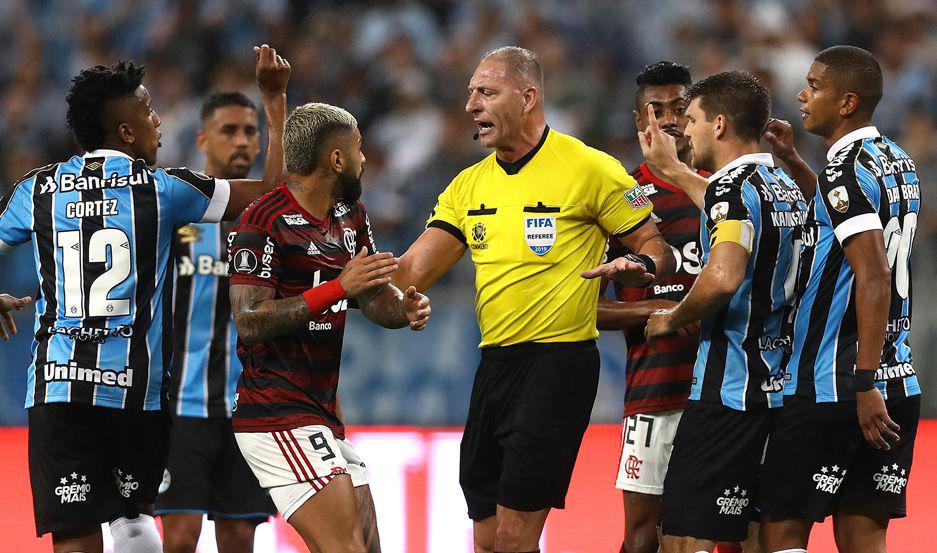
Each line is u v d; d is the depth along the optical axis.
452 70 45.38
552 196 17.25
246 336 15.70
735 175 17.05
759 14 47.41
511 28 46.31
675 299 19.38
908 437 17.64
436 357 34.00
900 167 17.44
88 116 17.16
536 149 17.47
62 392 16.52
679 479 17.42
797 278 17.31
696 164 18.03
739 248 16.53
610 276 16.72
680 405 19.22
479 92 17.30
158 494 19.81
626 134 43.38
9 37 48.75
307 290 16.09
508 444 17.31
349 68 46.12
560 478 17.33
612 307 19.28
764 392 17.14
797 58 46.44
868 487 17.55
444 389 33.91
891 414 17.39
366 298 16.83
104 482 17.00
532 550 17.44
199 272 20.94
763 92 17.62
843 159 17.11
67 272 16.78
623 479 19.59
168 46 46.72
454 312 34.09
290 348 16.16
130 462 17.20
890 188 17.11
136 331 16.92
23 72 47.59
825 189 17.02
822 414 17.14
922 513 24.17
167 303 17.36
